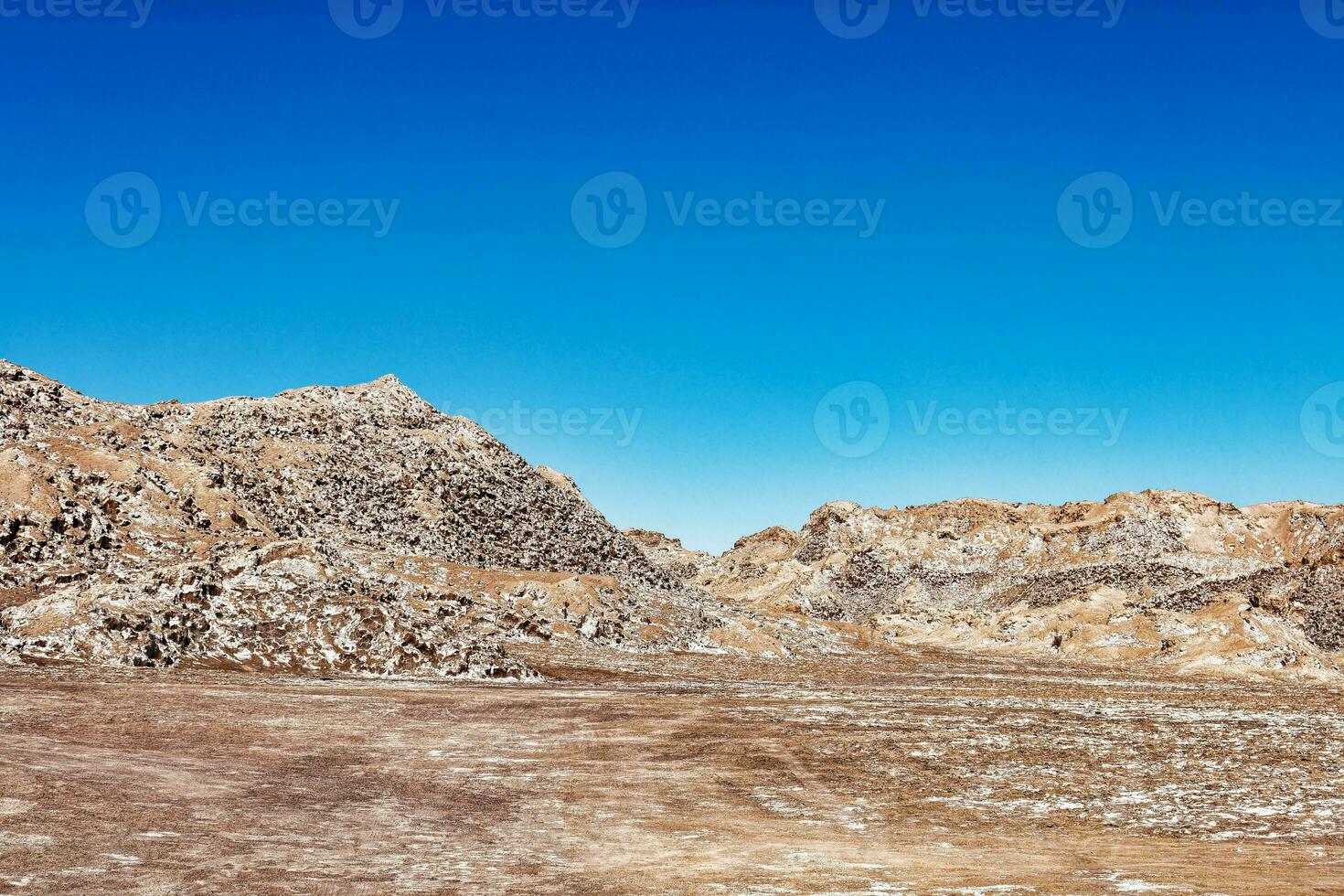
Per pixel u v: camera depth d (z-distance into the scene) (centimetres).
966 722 4278
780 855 2109
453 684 5759
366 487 12625
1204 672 11725
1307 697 7031
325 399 14638
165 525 8806
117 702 4112
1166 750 3491
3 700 3928
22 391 10744
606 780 3102
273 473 11919
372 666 6153
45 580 7081
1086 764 3272
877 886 1781
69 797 2383
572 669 7362
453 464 14025
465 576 10244
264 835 2167
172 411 12738
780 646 10750
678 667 8212
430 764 3309
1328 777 2994
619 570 13788
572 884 1806
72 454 9200
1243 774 3055
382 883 1791
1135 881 1816
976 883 1811
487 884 1800
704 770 3281
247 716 4041
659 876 1883
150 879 1736
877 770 3253
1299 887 1759
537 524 13675
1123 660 13138
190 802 2472
